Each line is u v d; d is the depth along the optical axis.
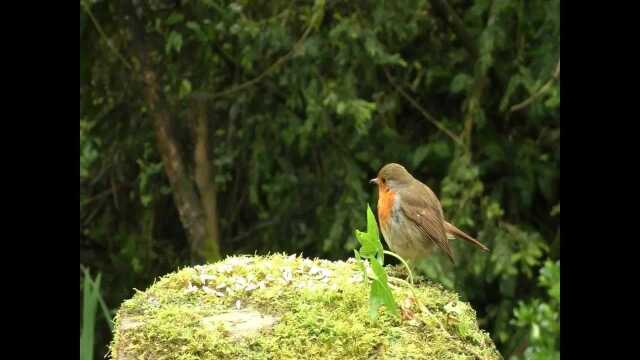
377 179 7.92
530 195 11.19
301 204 11.62
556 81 10.11
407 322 5.36
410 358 5.06
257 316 5.35
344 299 5.45
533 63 10.49
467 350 5.34
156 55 11.01
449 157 11.22
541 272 9.59
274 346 5.04
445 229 7.70
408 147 11.38
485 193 11.32
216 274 5.82
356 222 10.91
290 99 10.96
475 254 10.62
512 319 10.87
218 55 11.42
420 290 5.87
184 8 10.79
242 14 10.56
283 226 11.70
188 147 11.70
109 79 11.34
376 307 5.16
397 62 10.44
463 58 11.30
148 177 11.70
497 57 10.85
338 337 5.12
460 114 11.59
